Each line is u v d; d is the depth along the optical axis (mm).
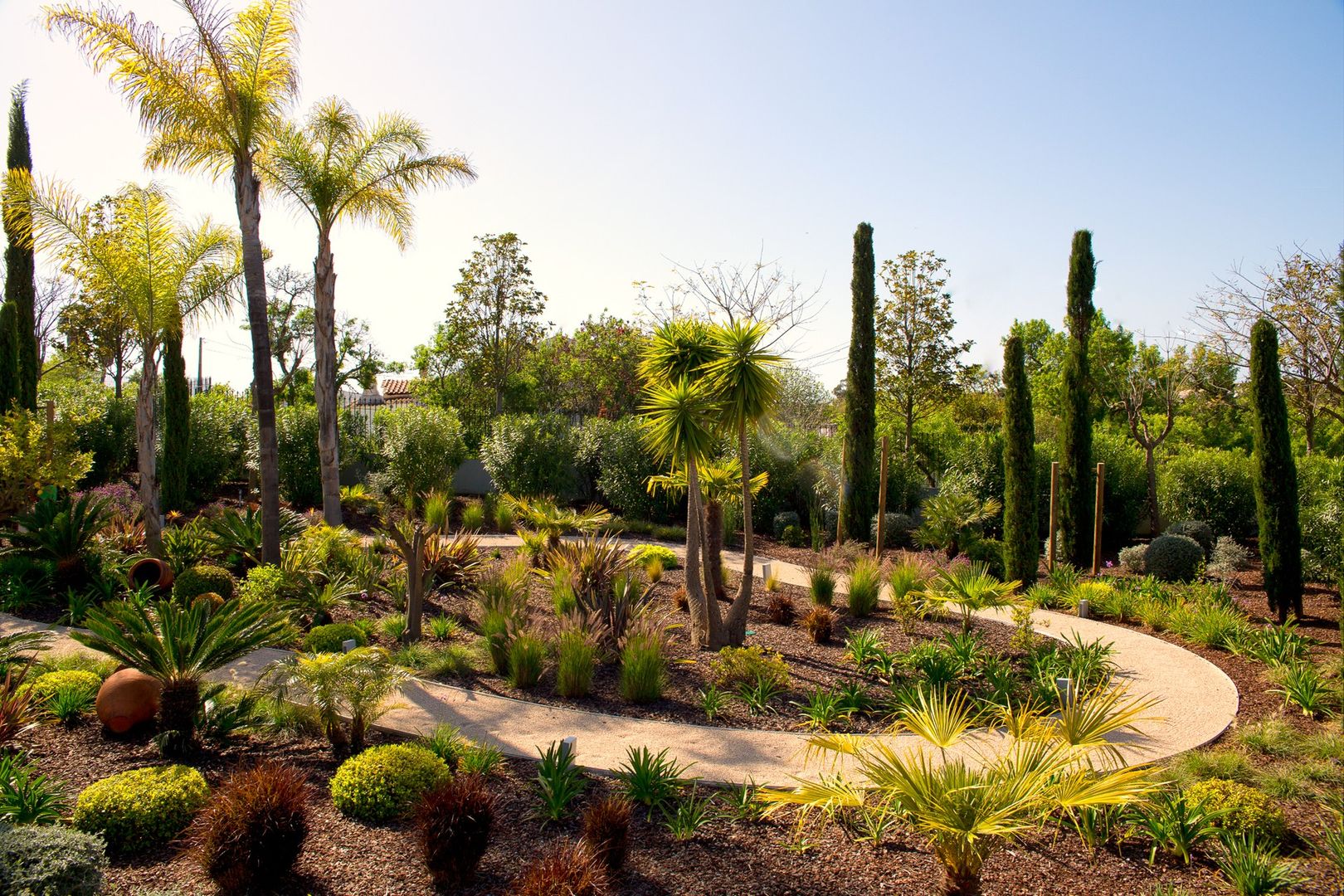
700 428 8898
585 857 3961
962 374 20516
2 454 10836
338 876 4121
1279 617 10703
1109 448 16891
